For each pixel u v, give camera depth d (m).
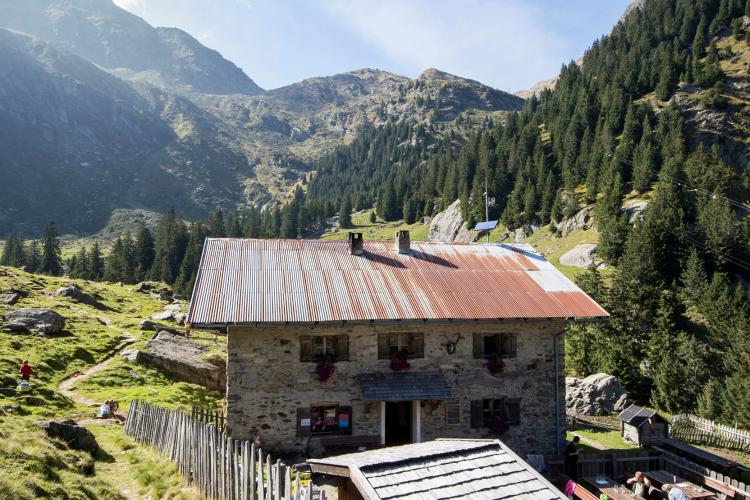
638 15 199.75
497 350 25.80
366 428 23.58
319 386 23.28
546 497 10.47
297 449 22.80
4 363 30.97
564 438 25.70
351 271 26.86
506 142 177.50
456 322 24.25
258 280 24.77
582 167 133.62
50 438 16.94
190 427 16.81
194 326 21.30
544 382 25.84
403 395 22.72
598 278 72.62
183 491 15.65
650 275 78.00
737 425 42.69
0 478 12.03
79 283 69.69
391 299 24.77
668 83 147.25
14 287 52.56
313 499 11.02
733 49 164.25
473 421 24.75
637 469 22.97
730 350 55.66
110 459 18.88
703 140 124.75
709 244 84.31
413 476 10.45
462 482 10.54
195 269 128.12
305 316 22.45
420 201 197.62
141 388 33.28
